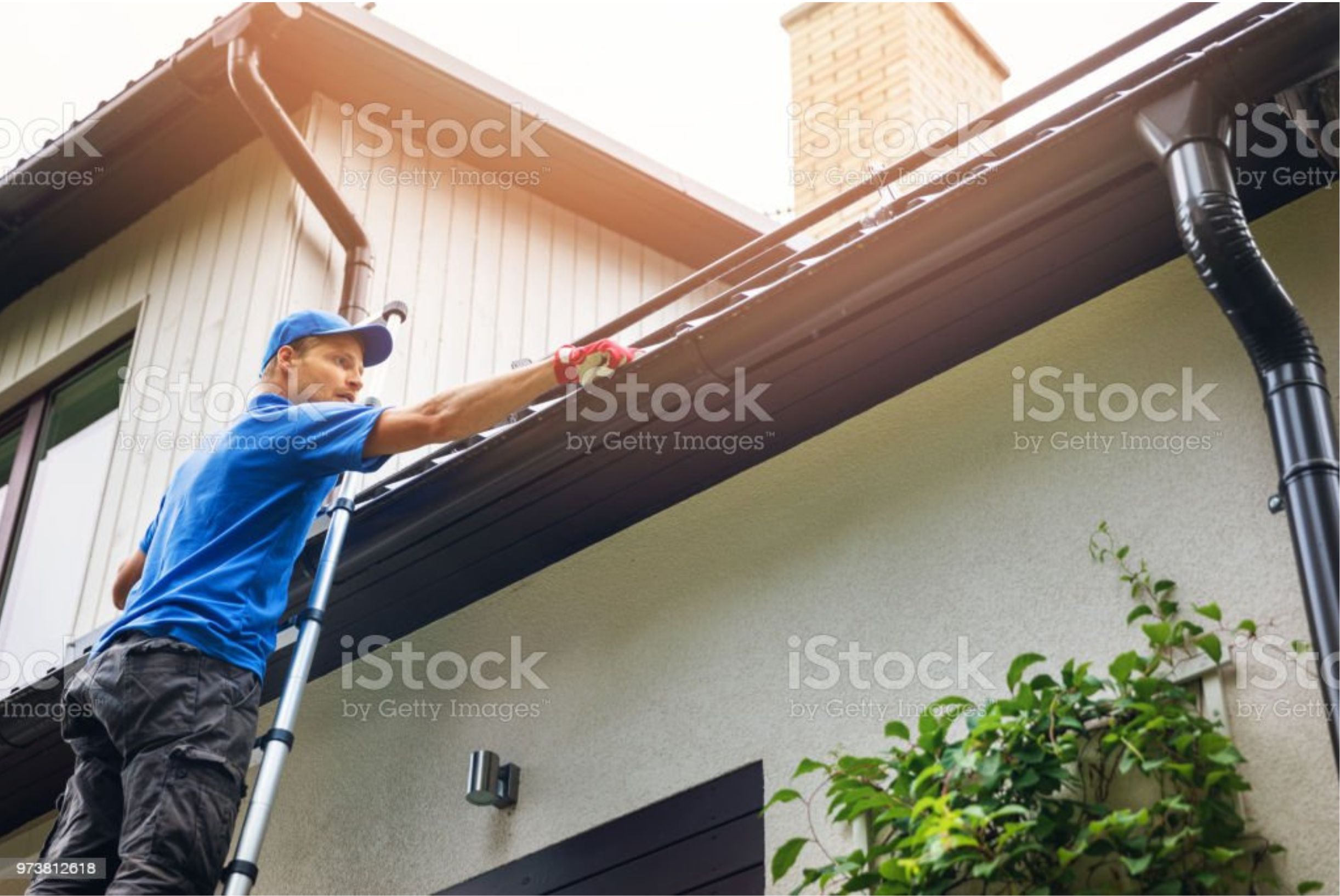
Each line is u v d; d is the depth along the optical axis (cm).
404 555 496
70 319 756
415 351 682
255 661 400
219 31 663
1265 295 354
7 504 726
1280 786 337
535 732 486
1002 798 352
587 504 488
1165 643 356
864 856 361
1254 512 375
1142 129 377
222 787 383
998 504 421
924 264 408
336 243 684
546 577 513
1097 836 336
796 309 424
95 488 695
